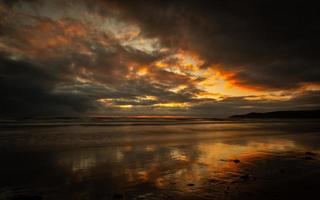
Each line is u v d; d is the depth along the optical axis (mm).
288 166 10797
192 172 9742
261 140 21109
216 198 6684
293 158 12727
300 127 42156
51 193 7180
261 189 7457
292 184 7988
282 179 8617
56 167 10438
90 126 41188
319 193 7086
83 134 25344
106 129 33875
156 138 22422
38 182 8289
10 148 15305
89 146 16609
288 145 17906
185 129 36812
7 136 22234
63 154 13461
